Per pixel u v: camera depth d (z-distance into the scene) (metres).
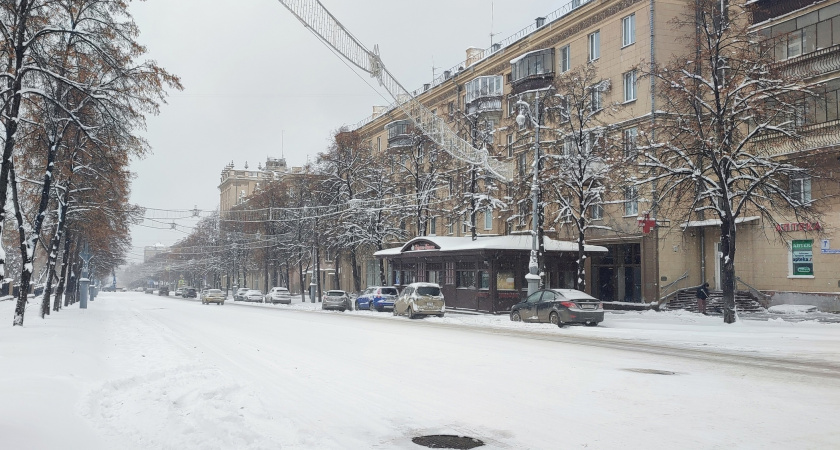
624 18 34.88
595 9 36.62
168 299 77.31
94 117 20.41
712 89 23.59
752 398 8.84
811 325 22.75
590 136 30.88
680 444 6.47
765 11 28.53
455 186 41.00
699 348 15.70
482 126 38.44
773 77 22.53
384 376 11.16
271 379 10.86
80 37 17.38
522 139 34.00
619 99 34.78
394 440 6.87
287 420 7.64
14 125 16.31
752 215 29.81
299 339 18.62
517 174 33.62
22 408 7.02
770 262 29.38
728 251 23.89
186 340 18.22
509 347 16.05
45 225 28.98
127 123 18.95
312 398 9.13
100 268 77.69
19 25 16.12
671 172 23.97
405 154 45.91
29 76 17.89
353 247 48.47
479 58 52.88
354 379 10.84
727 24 24.05
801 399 8.75
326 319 30.03
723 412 7.95
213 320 28.86
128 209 34.12
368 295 40.41
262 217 65.62
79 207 27.42
